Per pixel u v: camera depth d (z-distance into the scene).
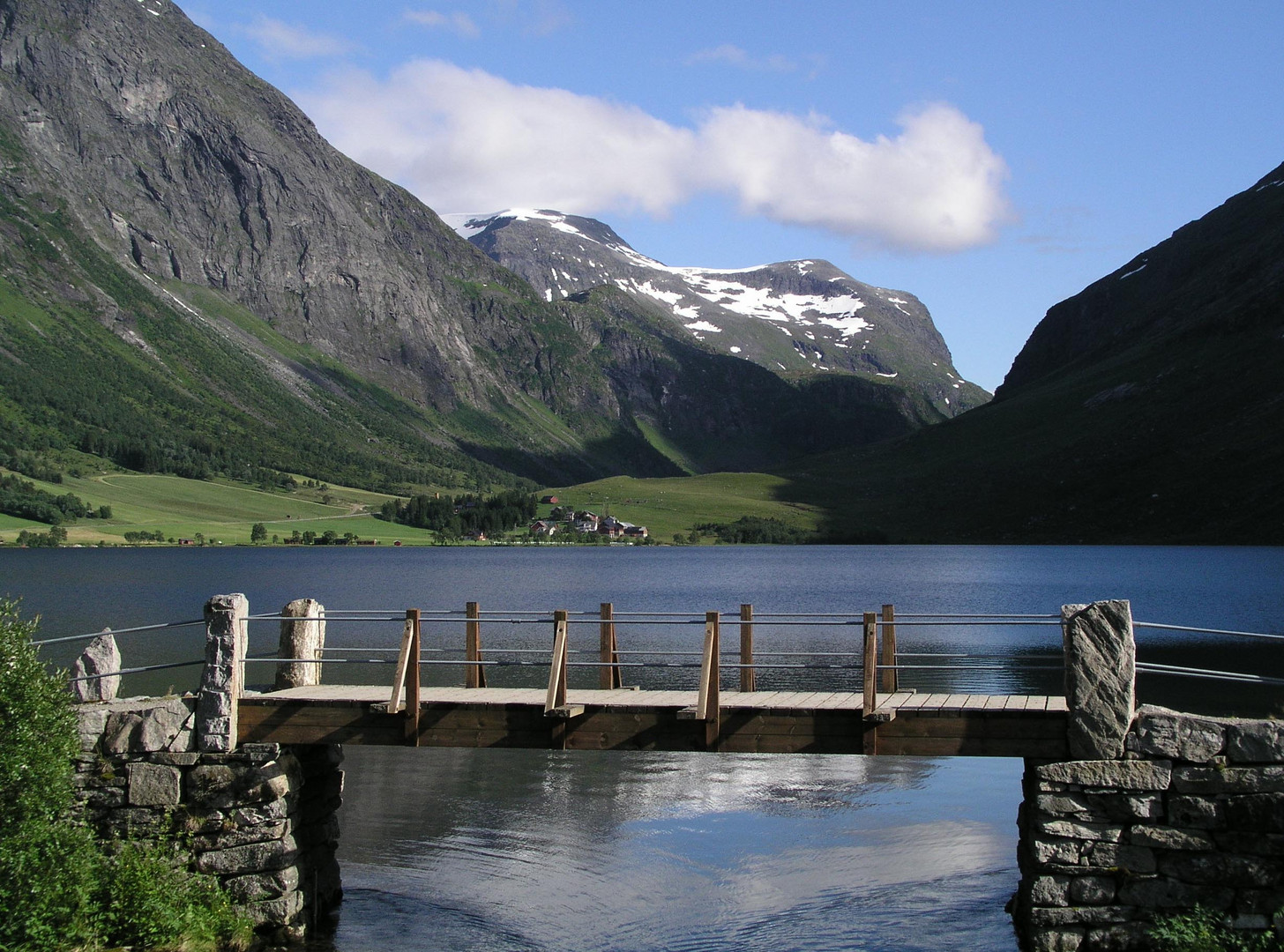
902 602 114.94
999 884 25.88
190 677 53.22
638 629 83.94
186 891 21.27
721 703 21.84
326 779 24.84
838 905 24.69
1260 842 18.53
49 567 182.38
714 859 27.69
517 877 26.39
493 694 23.78
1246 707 47.44
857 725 21.12
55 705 21.28
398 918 23.86
